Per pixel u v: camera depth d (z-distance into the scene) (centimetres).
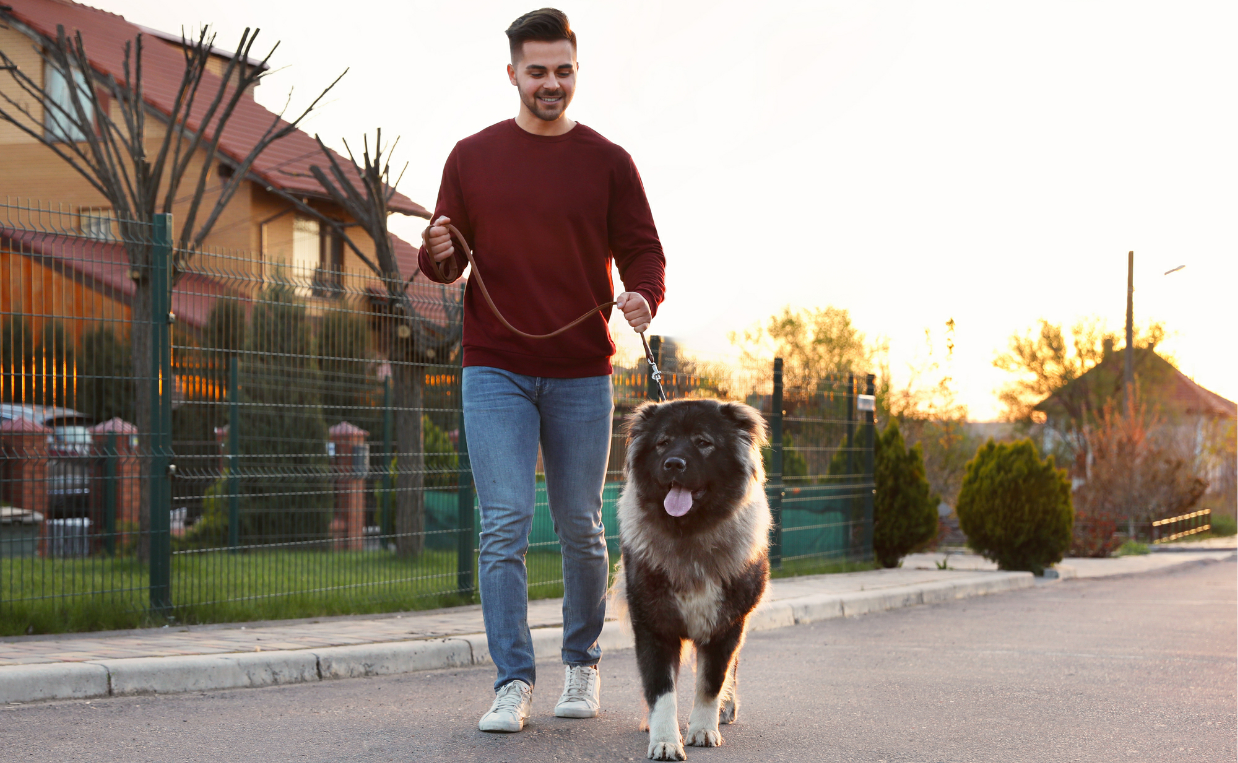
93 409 739
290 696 543
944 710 519
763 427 457
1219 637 823
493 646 454
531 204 457
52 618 665
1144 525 2531
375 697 542
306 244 2225
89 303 735
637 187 481
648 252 479
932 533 1431
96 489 750
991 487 1455
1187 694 564
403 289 901
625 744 429
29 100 2191
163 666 548
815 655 722
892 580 1212
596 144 470
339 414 850
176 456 727
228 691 555
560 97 454
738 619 441
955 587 1183
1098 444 2809
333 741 429
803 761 409
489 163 461
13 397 702
